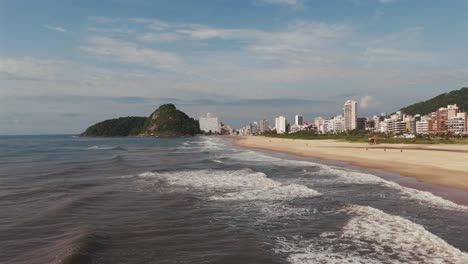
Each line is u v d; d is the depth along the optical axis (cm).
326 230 1202
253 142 11744
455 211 1433
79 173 2841
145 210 1496
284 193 1884
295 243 1069
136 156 5103
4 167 3419
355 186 2119
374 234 1144
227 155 5322
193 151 6619
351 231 1181
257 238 1115
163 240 1088
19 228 1225
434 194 1802
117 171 2989
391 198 1722
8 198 1767
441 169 2752
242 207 1559
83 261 889
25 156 5150
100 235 1118
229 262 909
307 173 2805
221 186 2136
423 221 1289
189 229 1212
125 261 909
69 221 1314
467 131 16475
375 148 6141
